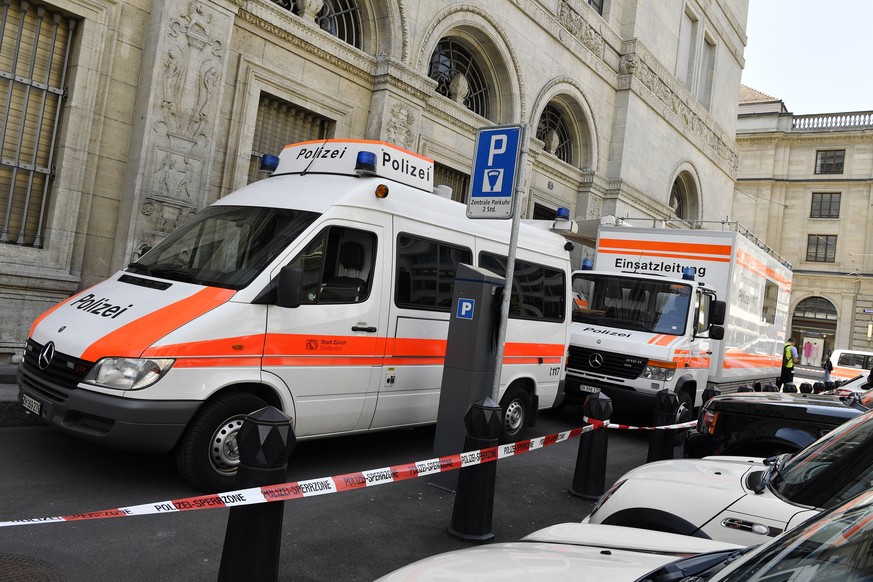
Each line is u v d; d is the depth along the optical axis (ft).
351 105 38.91
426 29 42.01
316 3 36.45
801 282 140.77
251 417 9.66
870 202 135.23
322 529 14.53
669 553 8.04
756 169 145.79
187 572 11.71
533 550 7.66
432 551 13.97
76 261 27.58
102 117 27.91
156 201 28.71
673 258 35.63
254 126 33.78
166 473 16.66
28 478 15.24
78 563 11.53
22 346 26.04
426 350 20.57
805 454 11.84
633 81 64.49
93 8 27.32
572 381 31.19
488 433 14.73
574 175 59.72
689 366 30.94
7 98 25.80
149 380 14.20
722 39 88.84
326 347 17.48
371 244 18.90
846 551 5.46
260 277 16.26
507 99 50.85
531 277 25.22
